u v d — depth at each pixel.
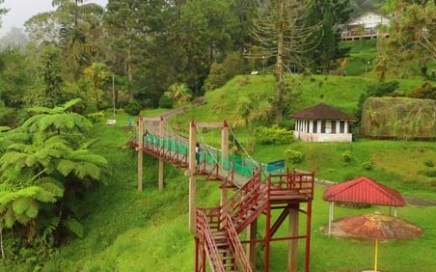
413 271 20.23
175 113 62.62
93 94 60.72
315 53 70.25
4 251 34.09
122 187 40.59
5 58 61.00
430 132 45.38
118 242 33.16
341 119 46.00
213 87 72.56
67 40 68.25
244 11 93.94
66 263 33.22
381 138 47.56
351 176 36.97
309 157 41.28
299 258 21.98
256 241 20.44
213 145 44.47
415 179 36.19
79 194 39.41
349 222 18.16
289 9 53.69
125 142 46.41
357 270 20.44
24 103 54.38
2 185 34.69
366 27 98.06
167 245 28.27
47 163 34.66
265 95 59.78
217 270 17.33
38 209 32.91
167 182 39.97
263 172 22.41
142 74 74.62
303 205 29.45
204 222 19.25
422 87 51.16
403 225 17.45
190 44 77.56
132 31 72.25
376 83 60.50
